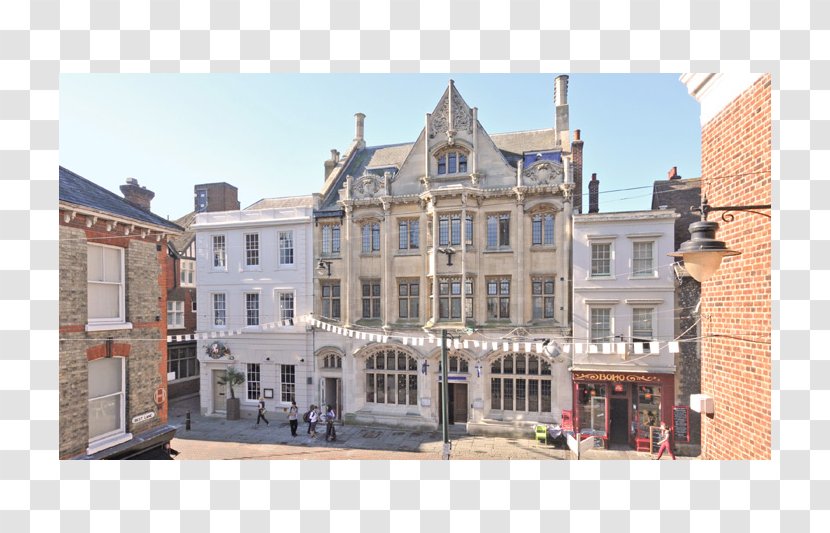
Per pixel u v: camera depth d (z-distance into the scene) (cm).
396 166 2397
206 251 2381
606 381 1798
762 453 566
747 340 604
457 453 1750
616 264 1808
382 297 2133
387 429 2062
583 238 1845
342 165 2555
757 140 586
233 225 2330
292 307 2277
